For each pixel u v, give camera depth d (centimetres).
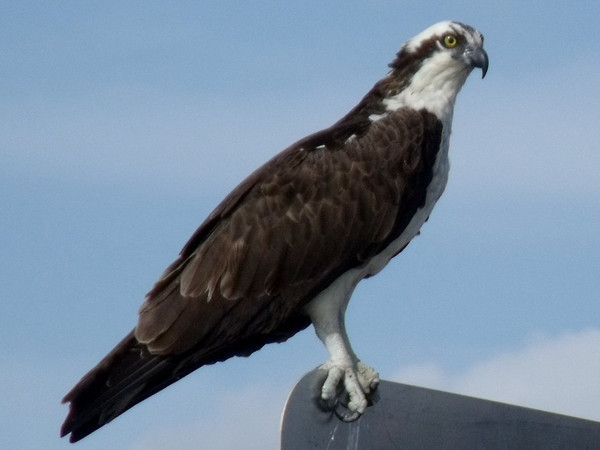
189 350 981
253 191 1049
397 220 1054
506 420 743
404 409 716
